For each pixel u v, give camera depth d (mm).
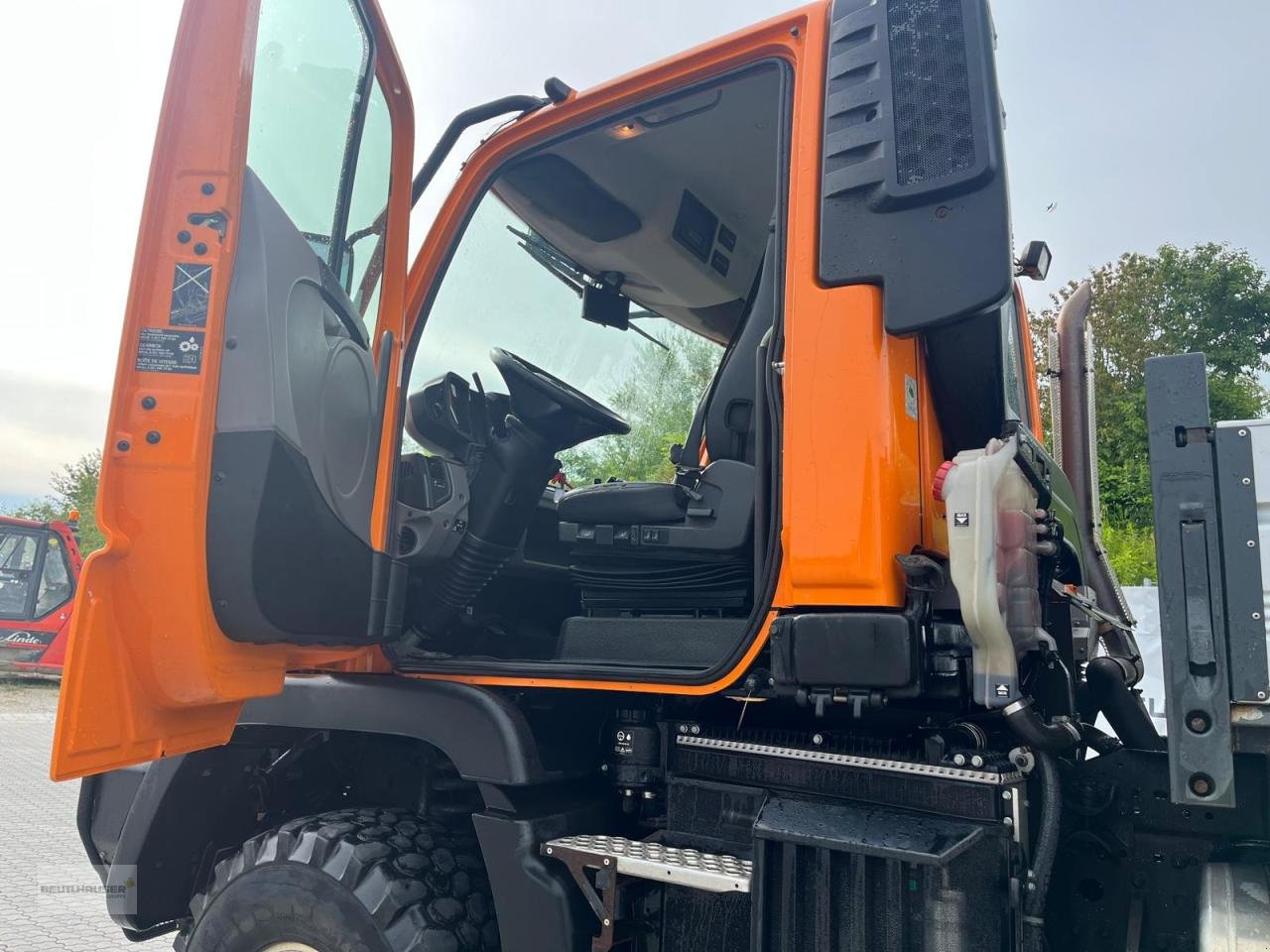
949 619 1964
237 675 1959
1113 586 3158
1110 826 2090
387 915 2031
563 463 2773
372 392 2352
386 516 2367
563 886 1997
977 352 2057
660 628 2236
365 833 2188
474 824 2088
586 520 2393
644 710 2262
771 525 1953
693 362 2918
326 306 2195
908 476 1897
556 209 2809
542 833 2072
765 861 1833
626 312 2922
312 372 2074
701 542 2254
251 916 2166
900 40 1934
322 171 2291
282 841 2191
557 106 2480
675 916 1960
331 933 2068
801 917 1793
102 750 1777
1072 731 1831
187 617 1845
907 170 1862
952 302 1793
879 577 1782
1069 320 3309
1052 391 3326
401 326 2557
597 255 2891
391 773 2607
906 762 1820
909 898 1727
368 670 2406
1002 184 1790
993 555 1759
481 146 2582
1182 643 1715
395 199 2605
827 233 1940
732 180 2826
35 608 14672
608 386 2816
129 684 1842
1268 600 1669
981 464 1804
